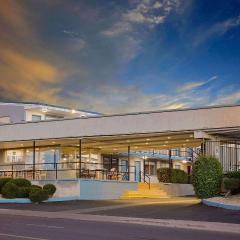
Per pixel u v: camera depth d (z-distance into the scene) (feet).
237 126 96.22
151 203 95.91
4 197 102.27
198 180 91.40
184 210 79.30
